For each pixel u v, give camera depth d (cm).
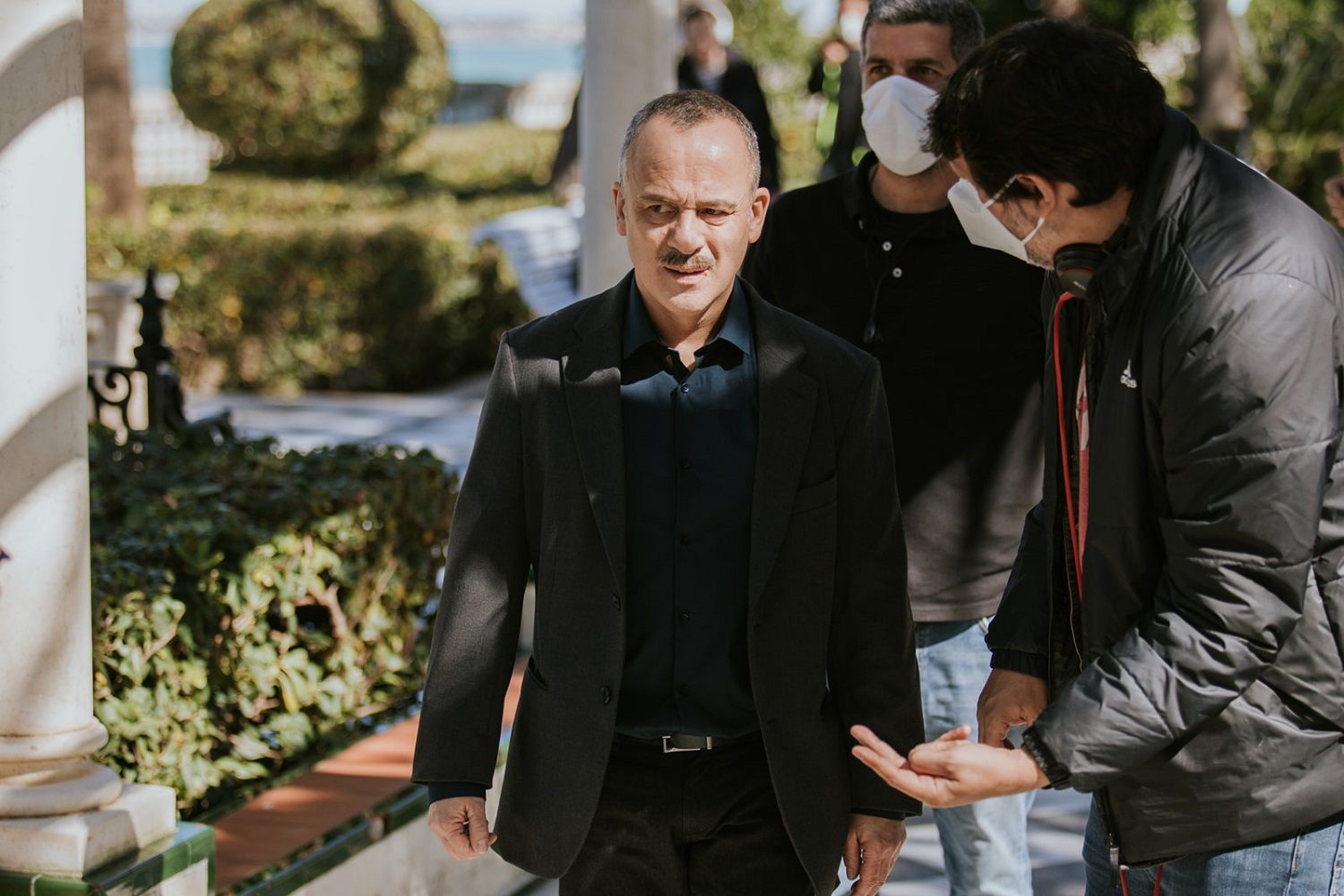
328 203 1356
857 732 207
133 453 476
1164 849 210
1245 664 193
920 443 312
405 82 1592
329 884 336
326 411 1020
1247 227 195
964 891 323
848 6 998
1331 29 1653
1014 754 200
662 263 230
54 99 279
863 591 249
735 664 240
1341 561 200
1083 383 224
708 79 985
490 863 404
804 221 323
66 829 279
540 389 243
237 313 1080
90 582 324
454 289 1120
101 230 1080
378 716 431
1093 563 214
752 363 243
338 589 416
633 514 239
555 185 1079
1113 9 1616
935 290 312
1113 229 205
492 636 246
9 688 285
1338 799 205
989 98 201
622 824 245
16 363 279
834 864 246
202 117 1585
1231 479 191
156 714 353
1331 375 192
